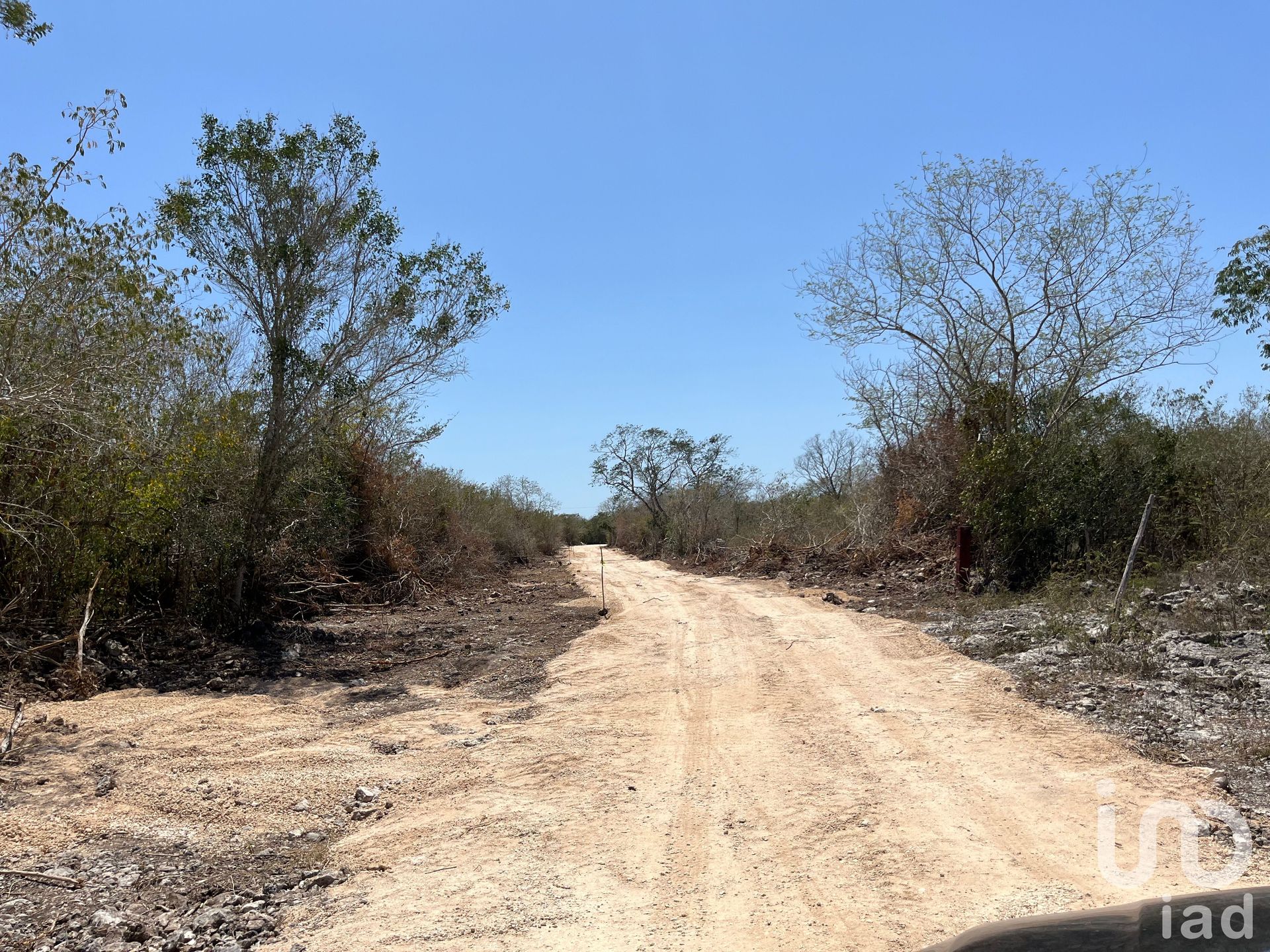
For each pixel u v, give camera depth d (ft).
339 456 50.93
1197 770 20.40
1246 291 44.83
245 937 15.28
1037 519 49.01
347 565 60.39
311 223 43.96
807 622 43.04
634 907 15.61
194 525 41.06
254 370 45.16
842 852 17.47
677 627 44.47
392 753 25.75
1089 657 30.86
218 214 42.52
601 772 23.08
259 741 26.78
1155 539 48.52
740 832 18.84
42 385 31.86
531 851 18.24
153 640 38.93
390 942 14.66
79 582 35.47
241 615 42.45
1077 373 63.05
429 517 71.15
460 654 40.50
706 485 115.55
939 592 51.52
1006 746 22.99
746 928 14.67
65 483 34.65
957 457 63.00
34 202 32.22
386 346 47.52
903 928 14.24
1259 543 41.14
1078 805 18.90
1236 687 26.35
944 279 67.41
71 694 31.55
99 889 17.38
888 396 78.33
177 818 20.98
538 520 135.54
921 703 27.61
